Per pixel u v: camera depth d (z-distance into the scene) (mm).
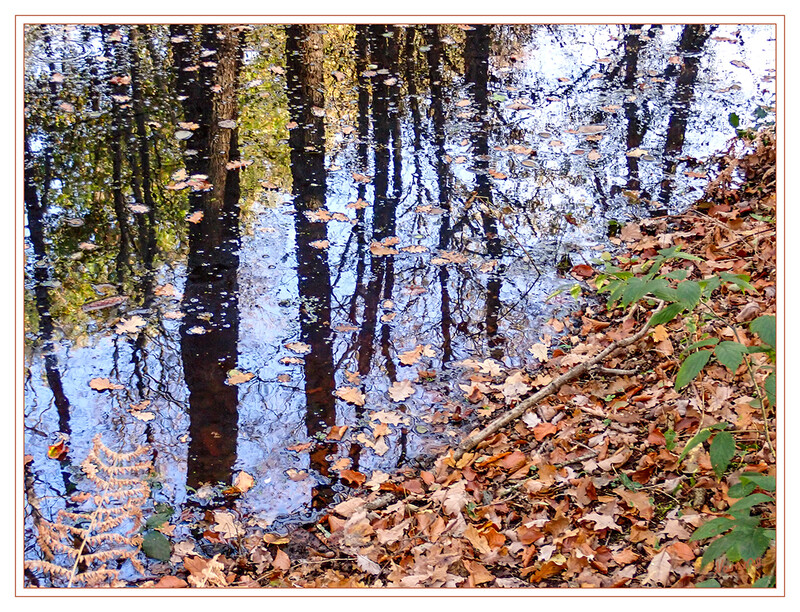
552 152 6234
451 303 4684
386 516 3240
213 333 4391
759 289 4020
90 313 4477
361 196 5676
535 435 3586
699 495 2963
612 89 7242
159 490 3436
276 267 4934
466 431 3777
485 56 7984
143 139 6227
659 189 5680
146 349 4254
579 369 3922
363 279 4863
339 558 3047
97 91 6879
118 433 3719
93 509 3297
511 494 3236
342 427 3771
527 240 5238
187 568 2994
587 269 4914
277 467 3576
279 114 6750
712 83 7230
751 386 3400
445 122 6715
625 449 3324
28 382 3990
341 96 7113
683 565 2684
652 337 4031
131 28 8156
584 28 8688
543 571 2770
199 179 5762
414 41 8281
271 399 3971
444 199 5668
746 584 2494
